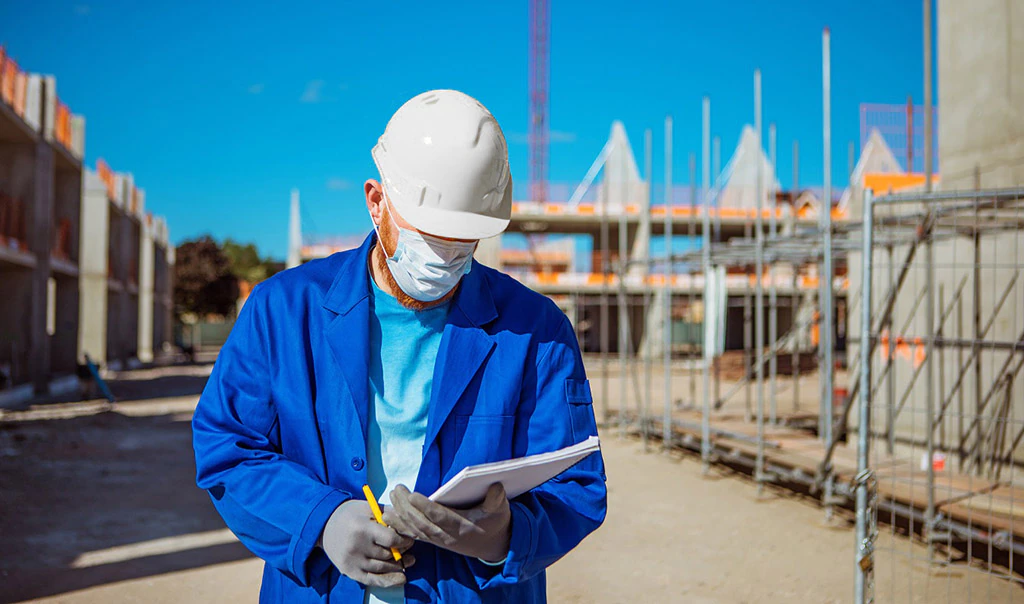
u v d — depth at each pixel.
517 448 1.51
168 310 42.19
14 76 16.41
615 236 33.88
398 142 1.47
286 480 1.37
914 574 5.11
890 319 6.75
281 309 1.50
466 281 1.55
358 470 1.42
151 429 12.33
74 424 12.73
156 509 6.90
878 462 7.55
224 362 1.49
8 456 9.52
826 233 6.75
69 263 20.73
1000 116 7.21
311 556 1.37
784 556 5.51
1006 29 7.14
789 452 8.25
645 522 6.45
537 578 1.58
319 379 1.46
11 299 17.84
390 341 1.51
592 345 34.94
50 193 18.50
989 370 6.94
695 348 33.81
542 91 42.72
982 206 5.98
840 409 13.10
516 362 1.51
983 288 7.09
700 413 12.02
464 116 1.47
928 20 6.83
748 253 8.91
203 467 1.42
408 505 1.24
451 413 1.46
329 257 1.64
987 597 4.65
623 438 10.96
